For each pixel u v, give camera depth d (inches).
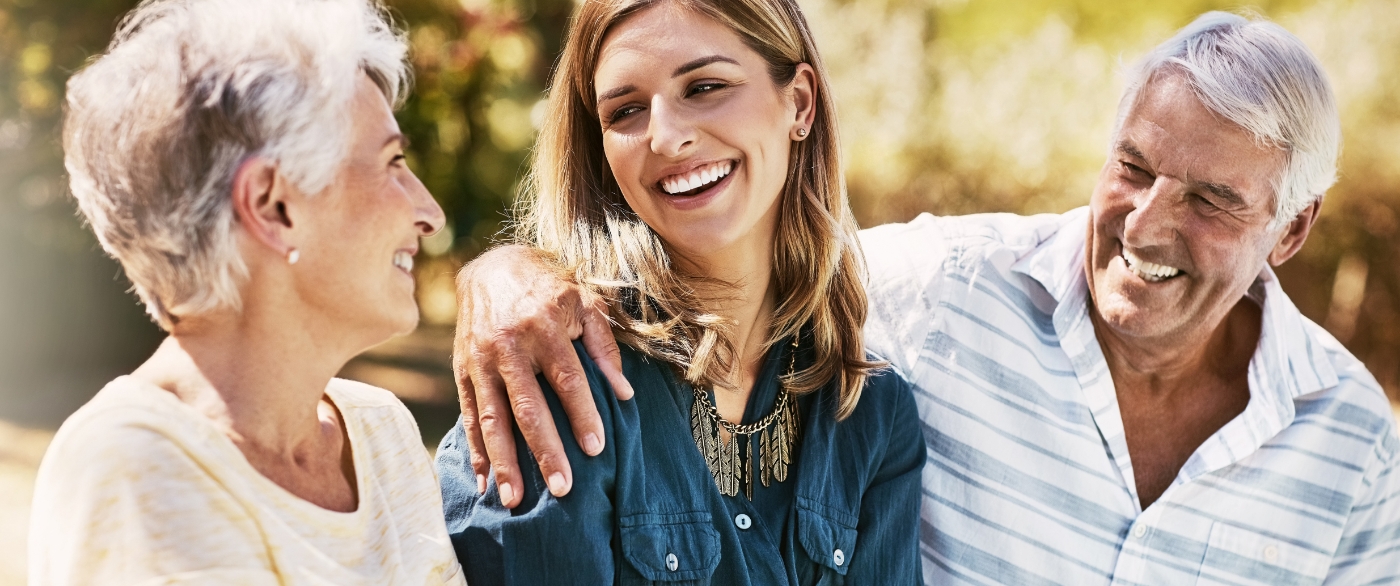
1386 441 84.8
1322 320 306.8
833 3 342.6
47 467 44.3
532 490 59.4
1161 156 74.8
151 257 46.2
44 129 226.7
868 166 319.9
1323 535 83.9
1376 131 286.4
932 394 83.7
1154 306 78.0
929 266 86.5
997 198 309.1
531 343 61.3
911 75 323.6
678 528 62.9
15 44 220.7
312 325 49.9
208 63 45.0
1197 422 85.0
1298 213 77.6
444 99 248.2
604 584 59.3
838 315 72.9
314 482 52.1
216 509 45.4
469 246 260.7
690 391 67.0
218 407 48.1
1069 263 85.0
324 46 47.5
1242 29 75.4
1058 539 83.7
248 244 46.9
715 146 64.2
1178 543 82.7
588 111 69.1
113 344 268.5
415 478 58.9
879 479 74.9
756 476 69.1
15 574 153.3
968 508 83.4
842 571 69.5
